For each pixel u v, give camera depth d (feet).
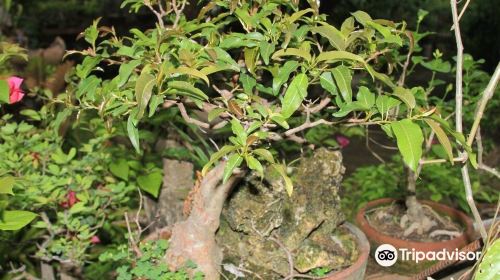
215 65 4.26
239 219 5.27
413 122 4.13
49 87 9.01
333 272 5.23
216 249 5.26
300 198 5.37
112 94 4.40
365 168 8.77
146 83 4.01
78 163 6.20
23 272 6.31
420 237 6.30
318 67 4.30
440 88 12.96
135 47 4.60
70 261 5.87
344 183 8.85
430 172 8.08
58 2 18.99
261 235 5.24
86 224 6.05
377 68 5.48
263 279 5.22
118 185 6.11
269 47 4.22
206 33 4.60
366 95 4.26
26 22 17.02
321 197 5.42
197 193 5.15
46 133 6.45
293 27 4.33
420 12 6.01
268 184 5.24
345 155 11.10
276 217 5.25
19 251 6.58
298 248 5.29
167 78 4.25
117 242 7.21
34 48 16.48
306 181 5.44
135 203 7.80
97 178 6.36
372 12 12.67
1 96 4.07
